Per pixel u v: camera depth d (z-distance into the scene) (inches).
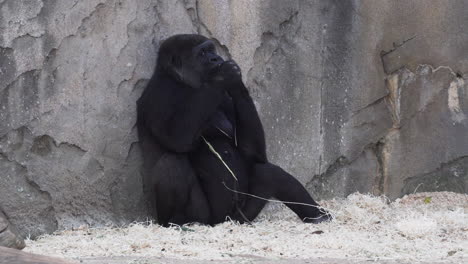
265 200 574.2
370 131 697.6
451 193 706.8
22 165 496.1
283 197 572.7
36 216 504.4
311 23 660.1
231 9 612.7
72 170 521.0
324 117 673.0
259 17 628.7
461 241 486.3
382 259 412.8
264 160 577.3
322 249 446.0
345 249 446.9
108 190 543.2
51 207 511.8
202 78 565.0
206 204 561.6
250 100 568.1
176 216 551.5
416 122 709.9
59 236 488.7
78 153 524.7
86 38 526.3
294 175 654.5
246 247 448.5
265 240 473.7
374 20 690.8
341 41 677.3
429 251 442.6
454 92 716.7
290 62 649.0
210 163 564.1
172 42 558.9
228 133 577.3
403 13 700.0
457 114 717.9
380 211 621.0
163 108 545.3
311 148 665.0
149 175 553.6
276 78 641.0
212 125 572.7
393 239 489.4
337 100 679.1
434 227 522.0
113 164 545.6
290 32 648.4
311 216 569.3
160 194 539.8
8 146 490.0
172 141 542.0
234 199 565.3
